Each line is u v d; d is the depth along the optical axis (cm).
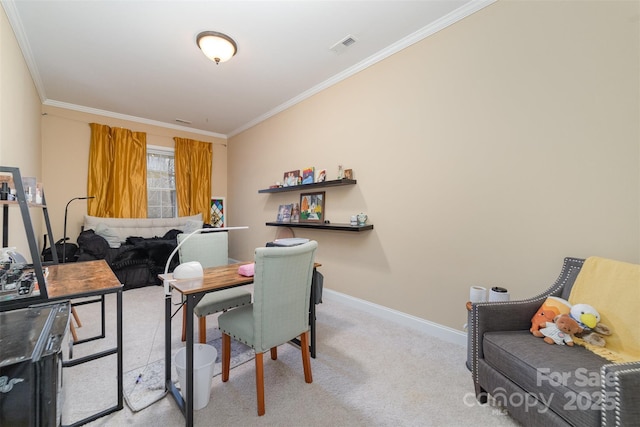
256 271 142
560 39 177
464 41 219
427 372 184
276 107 419
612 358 120
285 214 400
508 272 199
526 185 191
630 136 155
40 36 246
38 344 97
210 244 245
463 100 220
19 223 246
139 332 242
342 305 313
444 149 232
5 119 205
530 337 144
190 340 137
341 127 320
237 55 279
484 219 210
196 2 208
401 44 258
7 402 86
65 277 165
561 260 178
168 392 162
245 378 178
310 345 204
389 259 273
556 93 179
